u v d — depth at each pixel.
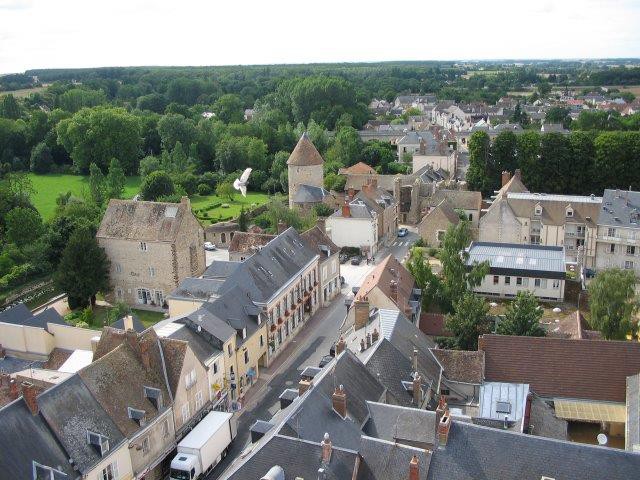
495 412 53.88
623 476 37.56
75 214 119.81
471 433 41.12
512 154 142.50
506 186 125.50
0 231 116.00
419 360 58.50
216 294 72.75
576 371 59.25
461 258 80.81
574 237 106.50
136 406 51.19
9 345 70.81
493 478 39.09
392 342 57.97
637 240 97.94
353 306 69.19
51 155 197.38
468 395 59.47
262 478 36.78
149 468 51.09
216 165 189.25
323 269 91.88
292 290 81.12
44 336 69.06
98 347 56.19
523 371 60.12
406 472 39.94
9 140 199.00
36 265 101.69
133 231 91.75
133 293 94.00
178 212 91.56
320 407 44.62
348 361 50.97
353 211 115.19
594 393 58.22
